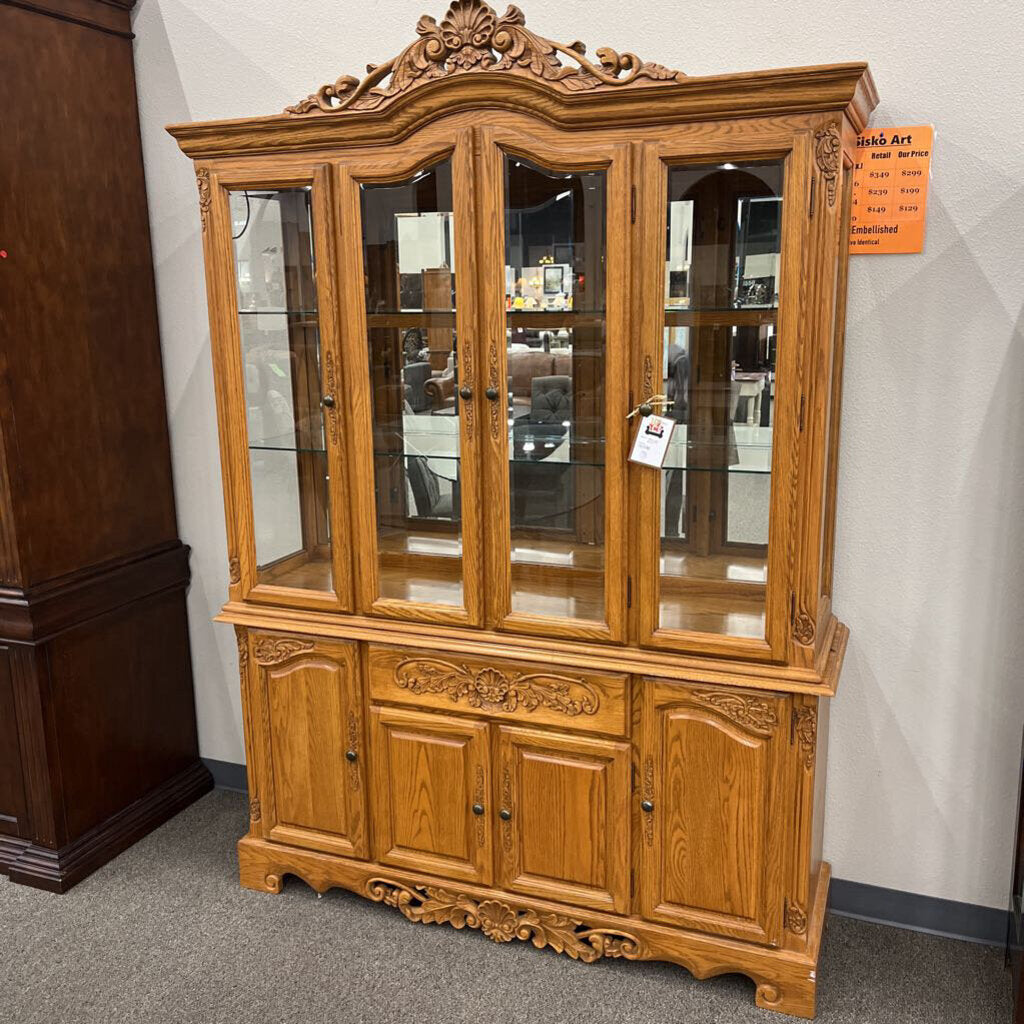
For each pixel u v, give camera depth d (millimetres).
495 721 2201
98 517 2646
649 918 2168
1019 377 2053
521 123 1903
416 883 2363
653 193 1834
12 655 2471
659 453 1902
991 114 1980
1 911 2455
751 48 2113
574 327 1958
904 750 2307
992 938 2311
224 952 2293
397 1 2375
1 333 2316
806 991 2049
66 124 2465
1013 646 2168
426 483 2146
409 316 2070
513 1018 2072
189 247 2734
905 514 2197
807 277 1774
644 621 2020
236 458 2312
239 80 2586
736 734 2002
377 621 2258
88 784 2646
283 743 2436
